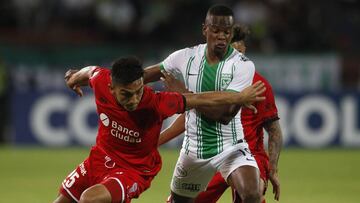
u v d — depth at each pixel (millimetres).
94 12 75312
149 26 74000
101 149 25000
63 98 65250
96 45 70750
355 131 65688
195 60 26297
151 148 24875
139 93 23297
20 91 65875
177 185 27812
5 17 73625
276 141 27391
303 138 65375
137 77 22953
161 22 74000
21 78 69312
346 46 76562
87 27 75125
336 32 78500
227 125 26344
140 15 75188
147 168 24984
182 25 74688
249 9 73438
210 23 25516
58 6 75438
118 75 22891
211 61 26141
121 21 74438
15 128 66000
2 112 68000
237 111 24719
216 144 26391
